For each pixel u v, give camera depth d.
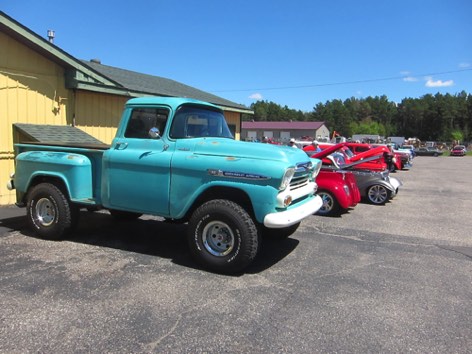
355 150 17.78
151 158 5.23
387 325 3.72
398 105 148.38
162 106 5.37
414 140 78.88
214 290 4.41
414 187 15.52
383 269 5.29
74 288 4.35
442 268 5.40
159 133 5.34
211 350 3.23
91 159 5.91
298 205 5.17
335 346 3.34
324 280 4.82
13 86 8.48
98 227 6.98
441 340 3.47
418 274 5.13
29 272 4.78
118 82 11.81
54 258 5.31
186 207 5.08
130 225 7.19
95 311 3.84
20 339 3.32
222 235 4.93
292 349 3.28
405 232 7.53
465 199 12.42
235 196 5.07
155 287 4.44
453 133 105.88
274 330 3.57
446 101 123.12
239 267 4.79
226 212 4.76
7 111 8.41
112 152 5.56
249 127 100.62
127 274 4.81
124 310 3.87
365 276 5.00
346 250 6.13
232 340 3.39
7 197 8.58
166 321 3.68
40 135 8.25
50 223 6.06
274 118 145.00
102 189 5.69
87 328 3.52
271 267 5.22
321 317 3.84
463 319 3.88
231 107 17.41
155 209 5.30
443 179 19.25
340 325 3.70
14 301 4.00
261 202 4.64
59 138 8.49
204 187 4.92
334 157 10.38
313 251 6.01
